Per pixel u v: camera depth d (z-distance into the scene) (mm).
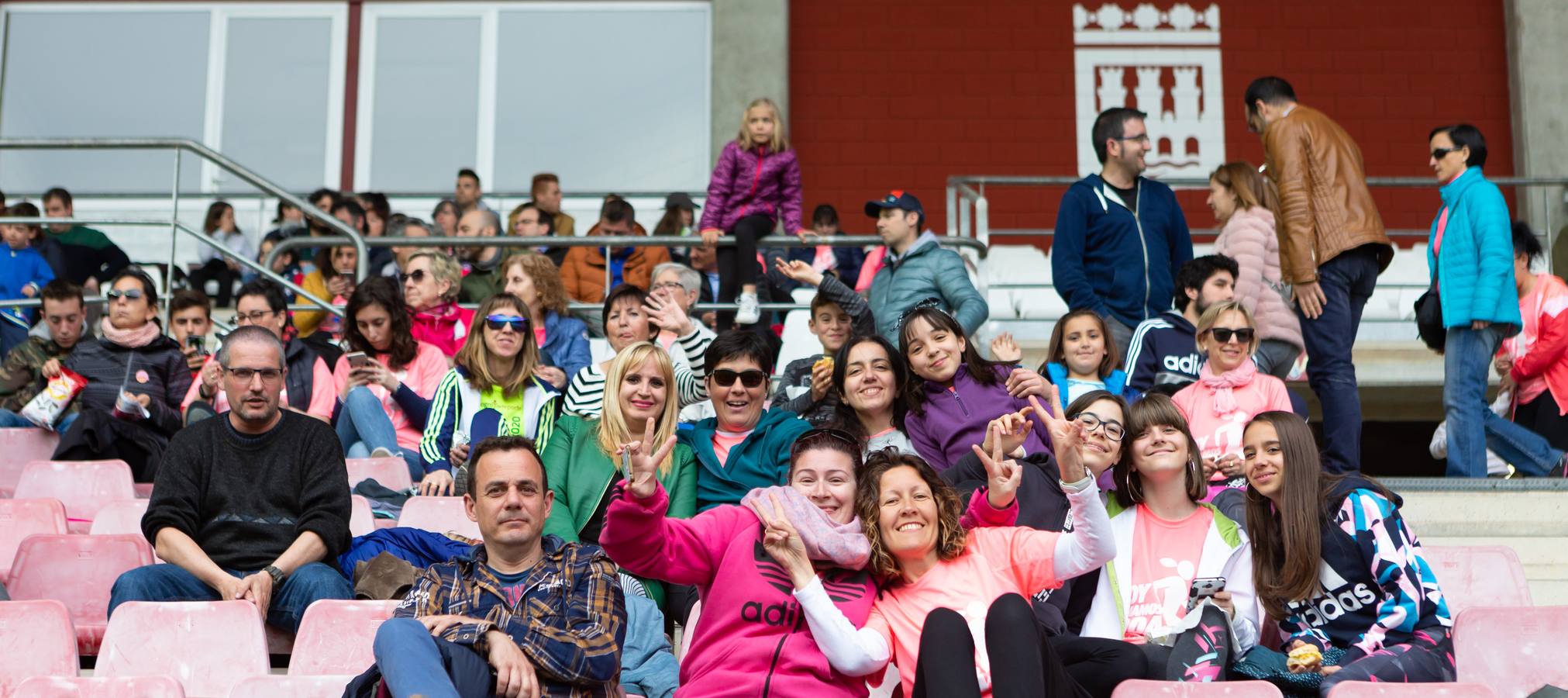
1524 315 12984
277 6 24172
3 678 7816
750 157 15375
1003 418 7812
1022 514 8891
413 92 23984
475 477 7555
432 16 24172
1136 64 22891
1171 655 7719
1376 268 12336
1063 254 12969
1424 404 19438
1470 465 11836
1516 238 12977
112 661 7977
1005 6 23156
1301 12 22922
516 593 7379
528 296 13391
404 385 12031
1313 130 12312
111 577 9297
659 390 9609
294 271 18938
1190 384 11664
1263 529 8375
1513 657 8078
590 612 7336
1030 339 19281
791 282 17781
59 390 12562
